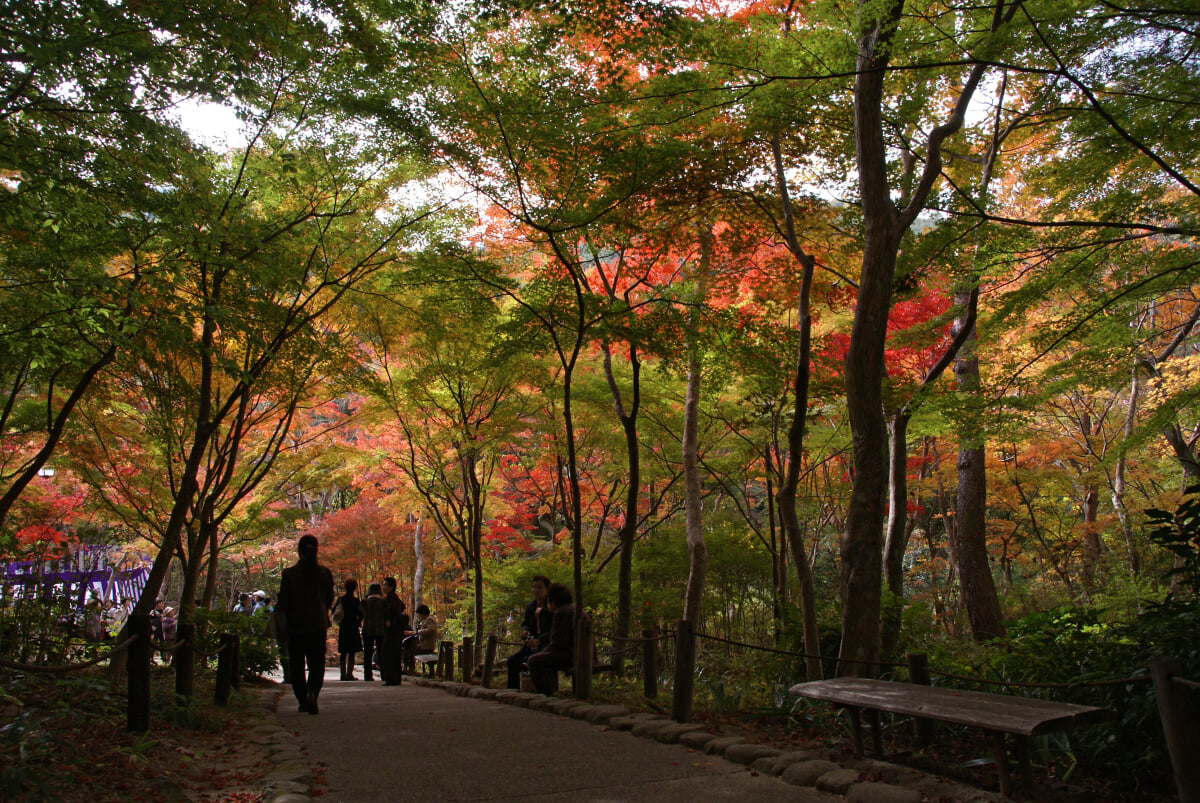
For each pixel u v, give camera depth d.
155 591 7.93
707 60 7.10
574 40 8.84
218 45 6.14
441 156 8.76
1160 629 4.32
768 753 4.80
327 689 11.27
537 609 9.37
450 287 10.16
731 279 11.19
